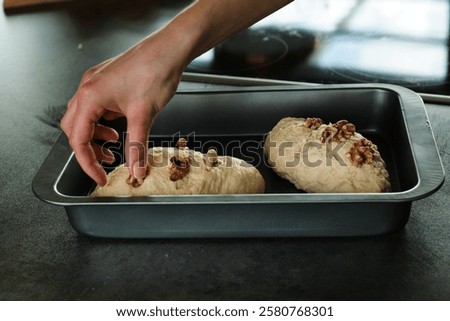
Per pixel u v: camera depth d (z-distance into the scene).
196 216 0.73
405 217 0.73
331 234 0.75
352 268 0.72
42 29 1.48
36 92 1.21
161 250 0.76
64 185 0.79
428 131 0.83
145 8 1.55
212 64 1.26
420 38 1.35
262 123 1.01
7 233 0.81
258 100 0.99
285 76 1.20
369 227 0.73
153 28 1.44
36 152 1.01
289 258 0.73
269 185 0.91
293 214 0.72
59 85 1.23
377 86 0.97
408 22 1.44
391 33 1.38
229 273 0.72
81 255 0.76
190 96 0.99
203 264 0.73
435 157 0.76
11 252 0.77
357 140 0.88
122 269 0.73
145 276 0.72
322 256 0.74
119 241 0.78
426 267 0.71
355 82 1.16
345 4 1.57
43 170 0.80
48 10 1.57
